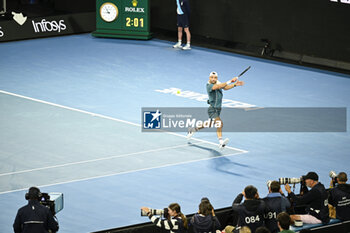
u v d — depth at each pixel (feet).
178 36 138.00
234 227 58.08
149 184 74.79
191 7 142.00
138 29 143.02
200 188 74.13
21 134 88.79
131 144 86.79
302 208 65.92
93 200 70.28
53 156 81.92
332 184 67.36
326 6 124.26
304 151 86.38
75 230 63.57
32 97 104.47
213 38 140.56
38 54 129.59
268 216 58.08
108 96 106.42
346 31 122.72
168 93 108.99
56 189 72.74
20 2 154.30
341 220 64.39
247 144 88.22
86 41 140.97
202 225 55.77
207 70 123.24
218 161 82.17
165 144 87.25
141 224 62.54
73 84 112.16
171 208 56.24
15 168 78.02
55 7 156.97
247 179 77.00
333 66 125.29
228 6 136.98
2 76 114.83
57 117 95.86
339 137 91.86
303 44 128.77
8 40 137.28
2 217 65.87
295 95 110.52
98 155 82.69
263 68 125.90
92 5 152.15
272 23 131.75
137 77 117.29
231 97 108.17
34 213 54.60
